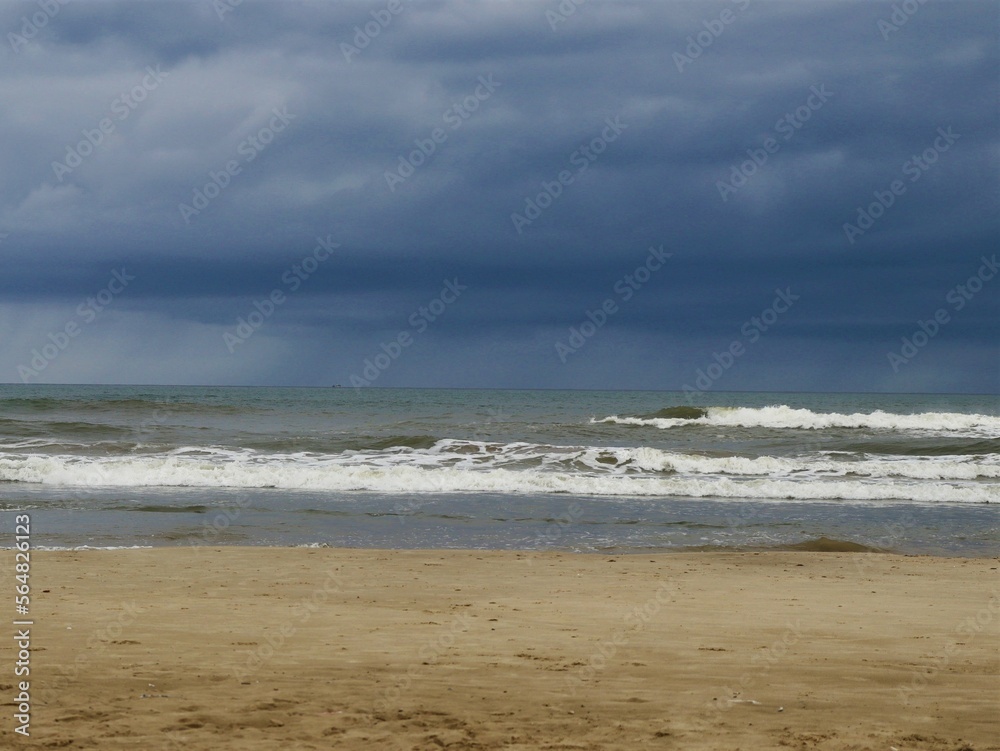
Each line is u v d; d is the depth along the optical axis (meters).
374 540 16.59
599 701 6.24
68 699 5.91
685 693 6.49
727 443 35.62
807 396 142.88
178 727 5.39
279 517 18.73
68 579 11.68
